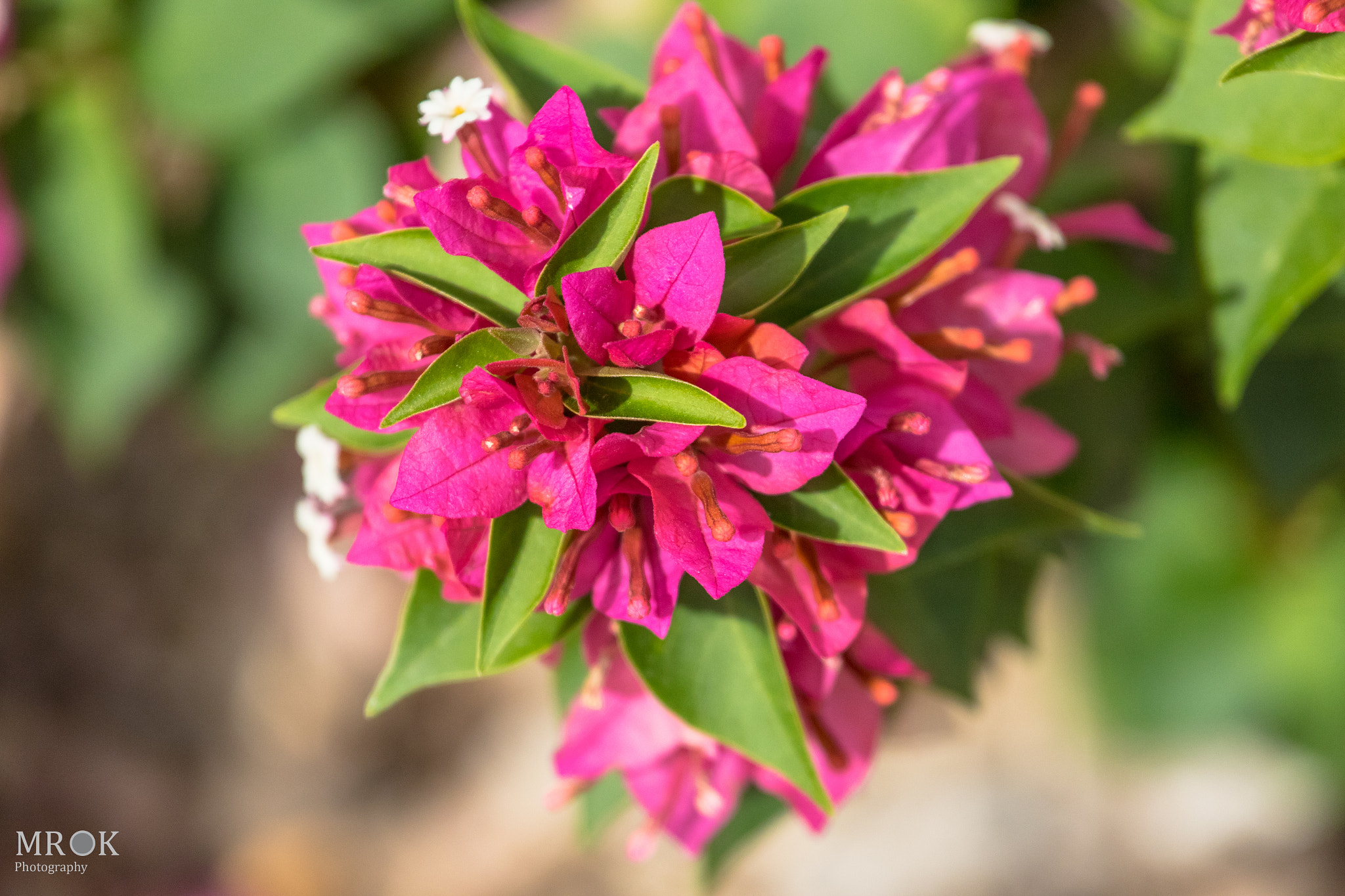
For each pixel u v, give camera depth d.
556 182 0.24
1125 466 0.34
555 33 0.41
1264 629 0.42
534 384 0.24
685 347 0.24
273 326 0.42
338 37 0.37
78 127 0.38
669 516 0.24
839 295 0.26
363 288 0.25
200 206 0.41
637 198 0.24
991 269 0.27
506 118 0.26
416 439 0.24
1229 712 0.43
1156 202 0.34
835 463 0.24
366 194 0.40
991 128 0.28
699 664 0.26
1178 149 0.31
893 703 0.30
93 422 0.42
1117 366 0.33
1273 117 0.26
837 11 0.35
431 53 0.41
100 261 0.38
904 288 0.26
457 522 0.24
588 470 0.23
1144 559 0.43
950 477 0.25
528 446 0.24
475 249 0.24
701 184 0.25
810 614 0.25
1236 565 0.42
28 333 0.41
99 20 0.37
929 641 0.29
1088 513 0.27
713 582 0.24
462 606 0.26
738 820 0.30
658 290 0.24
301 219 0.40
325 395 0.27
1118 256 0.33
